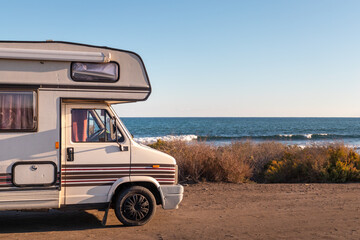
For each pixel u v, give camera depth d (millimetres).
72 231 6316
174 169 6855
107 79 6371
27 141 5984
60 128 6121
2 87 5906
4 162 5887
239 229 6438
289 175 13641
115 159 6484
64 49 6223
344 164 13281
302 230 6352
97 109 6531
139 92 6496
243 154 15281
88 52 6219
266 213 7781
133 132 61031
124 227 6602
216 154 13453
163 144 14539
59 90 6152
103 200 6402
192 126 85125
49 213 7863
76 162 6281
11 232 6234
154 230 6375
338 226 6625
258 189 10992
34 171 6000
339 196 9805
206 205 8648
